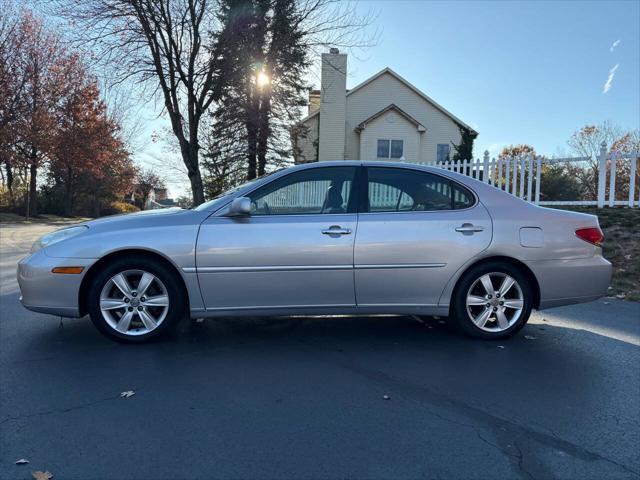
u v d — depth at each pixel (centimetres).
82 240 433
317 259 440
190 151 1644
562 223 471
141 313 447
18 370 388
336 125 2777
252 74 1717
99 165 3566
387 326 524
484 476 253
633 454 275
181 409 324
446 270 454
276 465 260
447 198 470
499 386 366
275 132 2089
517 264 468
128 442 281
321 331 505
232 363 409
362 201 459
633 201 1024
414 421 311
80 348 441
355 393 352
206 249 433
